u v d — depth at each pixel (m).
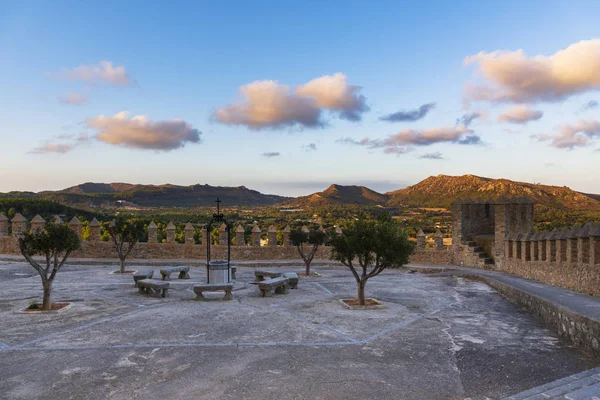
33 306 14.38
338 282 22.55
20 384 7.67
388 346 10.31
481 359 9.34
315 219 110.50
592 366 8.88
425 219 113.94
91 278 22.20
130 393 7.29
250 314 13.90
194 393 7.31
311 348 10.08
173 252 30.97
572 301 14.52
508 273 24.27
